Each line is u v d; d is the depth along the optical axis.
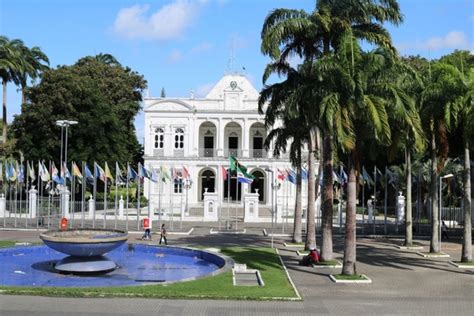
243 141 78.50
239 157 77.25
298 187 35.84
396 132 24.05
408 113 22.05
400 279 22.59
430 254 30.66
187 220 57.03
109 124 66.31
